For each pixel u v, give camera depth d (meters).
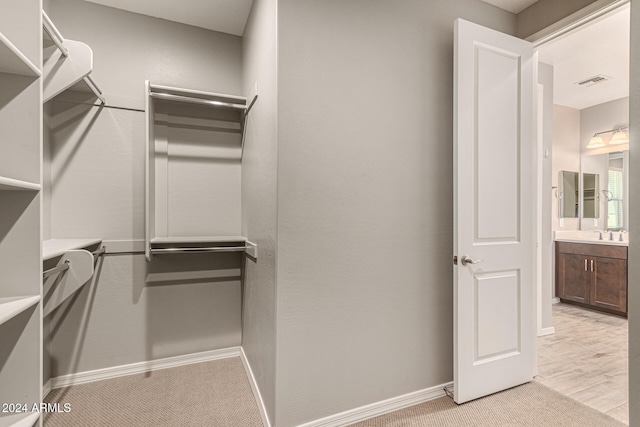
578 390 2.12
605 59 3.14
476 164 1.98
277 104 1.57
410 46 1.92
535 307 2.23
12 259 1.06
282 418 1.59
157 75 2.34
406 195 1.91
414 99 1.93
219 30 2.52
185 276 2.44
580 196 4.44
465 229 1.93
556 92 3.94
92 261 1.69
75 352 2.15
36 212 1.08
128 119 2.27
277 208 1.58
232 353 2.57
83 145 2.17
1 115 1.06
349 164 1.74
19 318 1.06
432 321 1.99
